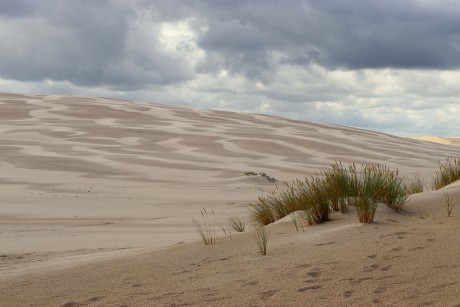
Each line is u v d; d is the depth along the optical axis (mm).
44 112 47594
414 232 6312
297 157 32562
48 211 15992
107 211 16250
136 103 61438
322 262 5441
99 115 48469
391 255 5438
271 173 26156
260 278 5133
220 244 6969
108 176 23578
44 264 7426
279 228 7691
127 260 6602
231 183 22750
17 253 9547
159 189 20734
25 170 24172
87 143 33562
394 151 38250
